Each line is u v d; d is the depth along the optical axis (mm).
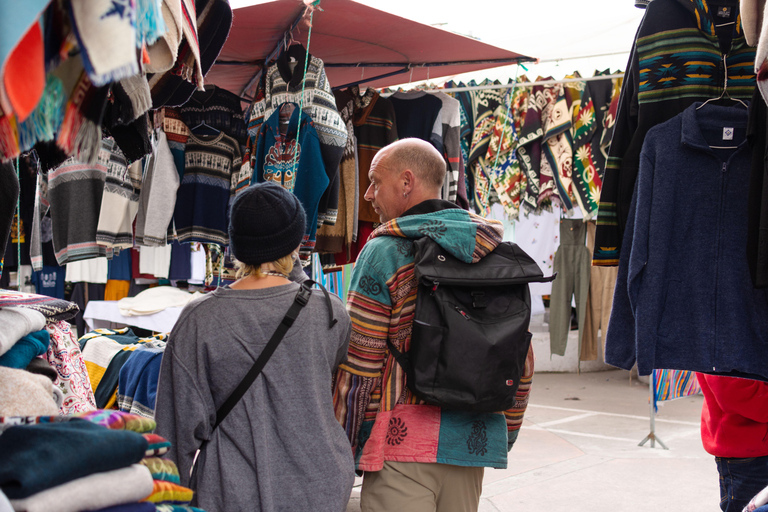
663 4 2070
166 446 1029
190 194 3105
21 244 3896
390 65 3895
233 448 1510
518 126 5207
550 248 6309
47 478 757
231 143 3186
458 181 3988
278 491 1496
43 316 1431
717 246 1954
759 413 2463
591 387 7535
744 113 1952
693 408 6414
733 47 2016
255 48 3352
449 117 3898
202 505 1470
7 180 1213
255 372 1521
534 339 8477
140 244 3137
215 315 1532
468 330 1701
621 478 4199
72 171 2549
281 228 1601
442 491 1842
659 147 1994
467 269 1785
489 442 1812
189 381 1502
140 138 1345
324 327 1642
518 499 3854
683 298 1979
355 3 2883
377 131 3562
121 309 3926
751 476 2555
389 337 1832
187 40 1117
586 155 5129
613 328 2092
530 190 5273
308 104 2799
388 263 1816
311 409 1558
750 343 1932
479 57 3787
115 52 661
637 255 1972
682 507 3695
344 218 3336
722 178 1954
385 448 1790
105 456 837
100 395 3064
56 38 705
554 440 5164
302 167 2768
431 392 1693
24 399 1074
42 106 723
